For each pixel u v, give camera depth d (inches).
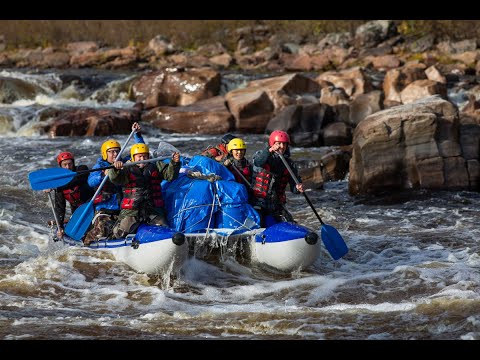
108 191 702.5
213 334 539.5
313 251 657.6
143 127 1449.3
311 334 536.7
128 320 566.3
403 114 999.6
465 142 1029.8
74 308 596.4
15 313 579.2
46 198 982.4
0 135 1450.5
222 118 1441.9
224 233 669.9
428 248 759.1
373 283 653.9
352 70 1664.6
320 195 1011.9
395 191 995.9
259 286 649.0
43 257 706.2
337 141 1316.4
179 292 637.3
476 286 629.0
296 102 1470.2
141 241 650.2
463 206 933.2
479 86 1676.9
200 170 701.9
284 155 708.0
